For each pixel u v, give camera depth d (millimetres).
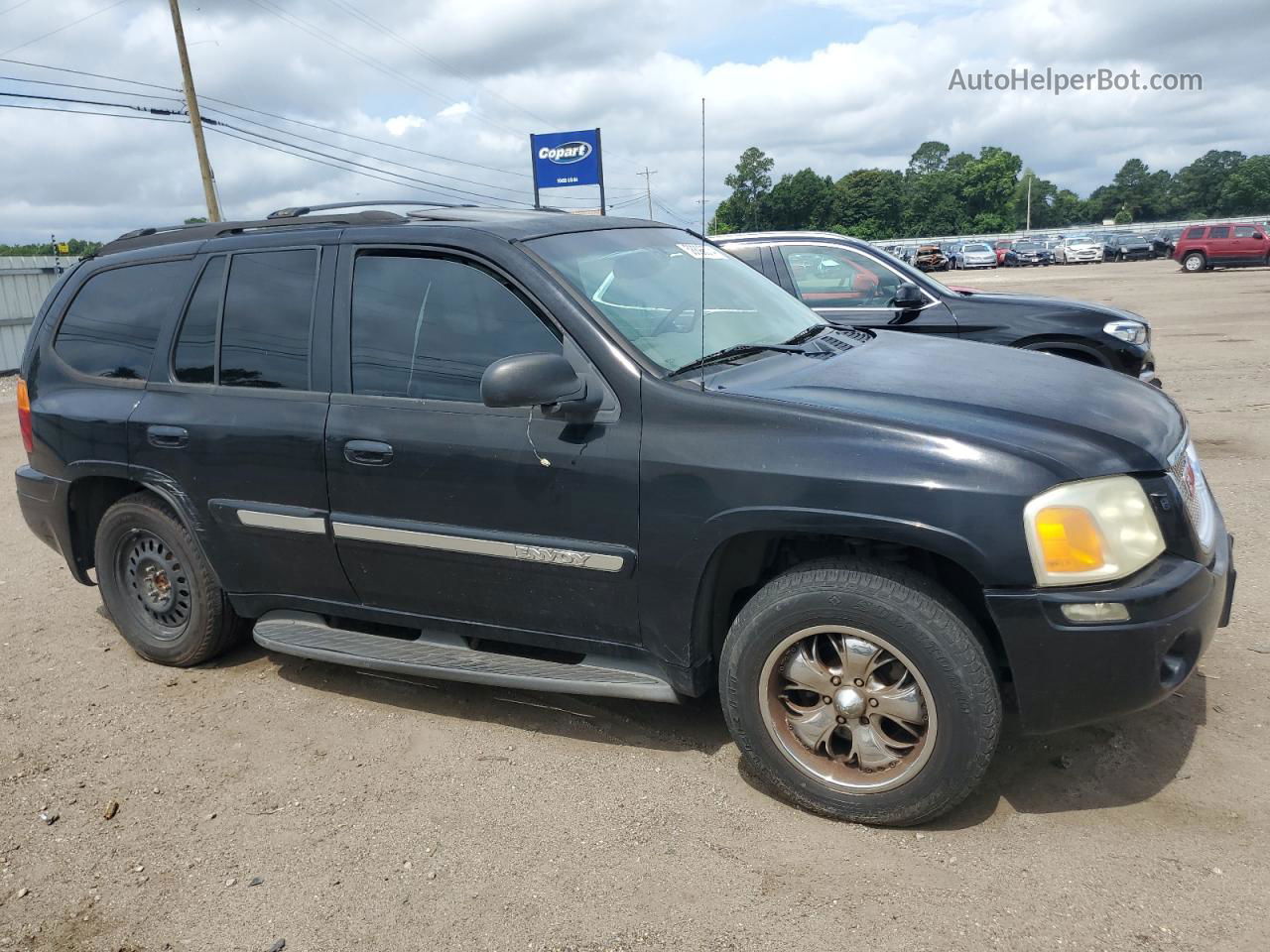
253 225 4230
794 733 3094
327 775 3518
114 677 4469
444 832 3127
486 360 3461
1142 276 35594
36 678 4504
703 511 3041
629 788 3309
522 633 3557
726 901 2709
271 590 4094
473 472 3410
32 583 5934
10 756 3783
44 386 4590
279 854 3072
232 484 3967
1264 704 3518
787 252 7508
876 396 3092
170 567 4383
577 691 3418
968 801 3104
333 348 3762
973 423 2908
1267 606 4379
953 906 2619
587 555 3260
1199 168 149500
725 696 3152
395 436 3553
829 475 2863
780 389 3162
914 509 2770
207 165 30875
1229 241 35938
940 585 2867
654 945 2562
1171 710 3523
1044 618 2711
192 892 2918
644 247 3990
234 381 4016
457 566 3541
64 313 4633
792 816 3098
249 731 3889
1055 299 7148
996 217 124375
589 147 22750
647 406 3166
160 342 4250
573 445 3242
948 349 3902
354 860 3012
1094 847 2826
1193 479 3158
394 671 3752
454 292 3559
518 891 2818
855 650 2934
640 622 3283
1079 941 2457
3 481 9117
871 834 2979
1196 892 2604
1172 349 13586
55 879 3018
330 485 3719
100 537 4504
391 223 3836
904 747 2953
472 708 3973
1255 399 9383
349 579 3836
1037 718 2826
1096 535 2715
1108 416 3068
